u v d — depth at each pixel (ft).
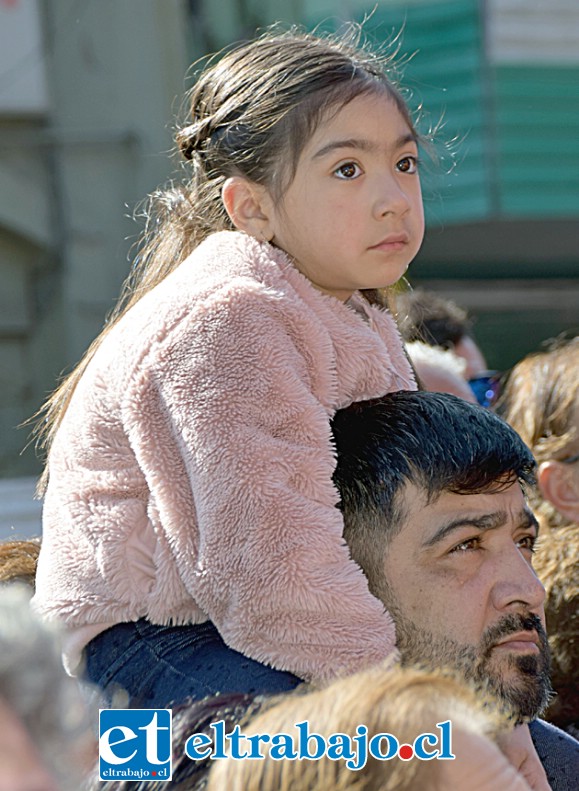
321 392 9.80
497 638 9.00
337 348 10.10
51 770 5.04
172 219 11.29
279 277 10.11
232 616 8.69
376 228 10.21
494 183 37.86
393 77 11.15
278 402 9.21
